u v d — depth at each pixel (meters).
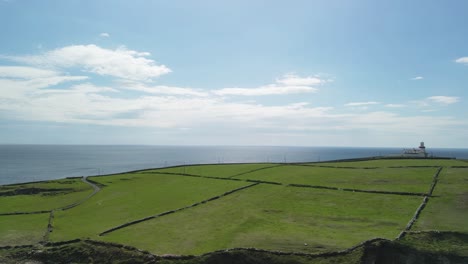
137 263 34.66
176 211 51.22
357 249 36.12
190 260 34.41
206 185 70.12
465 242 38.56
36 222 48.22
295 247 37.00
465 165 82.12
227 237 39.84
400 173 73.75
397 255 36.25
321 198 56.75
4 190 74.31
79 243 38.91
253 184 68.69
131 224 45.38
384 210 48.97
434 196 54.78
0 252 37.50
